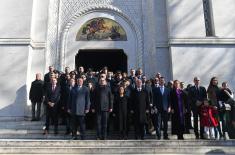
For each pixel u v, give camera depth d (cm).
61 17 1521
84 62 1741
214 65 1382
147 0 1544
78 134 1084
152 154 861
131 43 1496
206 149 880
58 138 1062
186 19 1432
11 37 1401
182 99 1049
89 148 868
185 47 1401
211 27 1441
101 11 1528
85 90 1018
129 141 902
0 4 1441
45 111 1191
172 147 883
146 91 1043
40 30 1463
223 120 1052
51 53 1472
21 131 1112
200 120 1030
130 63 1474
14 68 1373
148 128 1100
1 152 858
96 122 1019
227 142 920
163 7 1503
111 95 1018
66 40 1491
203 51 1397
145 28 1511
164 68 1426
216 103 1050
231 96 1059
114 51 1536
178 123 1026
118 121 1033
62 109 1116
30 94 1248
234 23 1424
